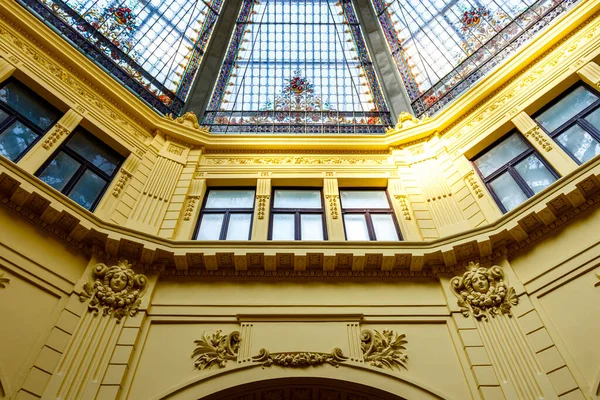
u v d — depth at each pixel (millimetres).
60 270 6621
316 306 7133
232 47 14578
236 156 10633
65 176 8133
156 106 11758
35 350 5723
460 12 12906
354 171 10297
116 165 9195
